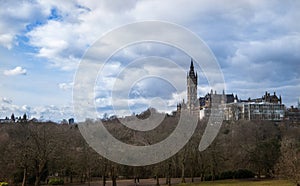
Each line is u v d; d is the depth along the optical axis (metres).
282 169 50.12
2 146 50.75
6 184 50.97
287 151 51.47
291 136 82.50
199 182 61.84
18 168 52.28
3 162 50.03
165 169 58.50
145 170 62.38
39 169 49.38
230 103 146.38
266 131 95.31
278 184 53.00
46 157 48.94
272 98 172.38
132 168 59.94
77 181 68.50
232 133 79.88
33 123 55.22
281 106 163.12
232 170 69.38
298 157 46.41
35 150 48.38
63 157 55.09
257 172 71.25
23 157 48.38
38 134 49.41
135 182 60.19
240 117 149.88
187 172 68.50
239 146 71.25
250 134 82.44
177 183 60.62
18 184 55.94
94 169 58.22
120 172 61.69
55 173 66.75
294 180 46.09
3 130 56.69
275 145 69.06
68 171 64.06
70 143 58.09
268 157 68.44
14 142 50.38
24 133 53.12
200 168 65.62
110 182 64.56
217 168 66.69
